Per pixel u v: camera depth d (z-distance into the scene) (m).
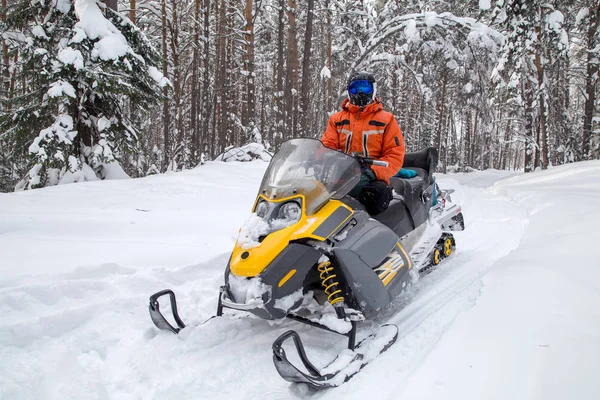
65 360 2.71
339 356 2.60
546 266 3.59
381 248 3.17
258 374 2.61
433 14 13.02
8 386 2.44
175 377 2.54
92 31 9.47
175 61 21.09
